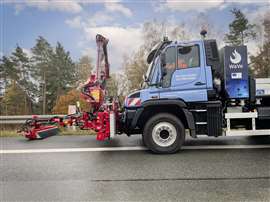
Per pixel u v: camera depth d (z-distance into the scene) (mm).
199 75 6270
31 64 50469
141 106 6285
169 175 4641
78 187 4184
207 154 6027
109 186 4195
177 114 6566
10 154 6312
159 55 6363
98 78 7613
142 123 6633
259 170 4805
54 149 6797
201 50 6301
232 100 6645
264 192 3842
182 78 6273
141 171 4902
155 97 6262
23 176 4734
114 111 6785
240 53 6438
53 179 4559
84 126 7266
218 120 6293
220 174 4629
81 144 7426
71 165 5359
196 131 6387
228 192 3863
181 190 3971
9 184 4359
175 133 6207
